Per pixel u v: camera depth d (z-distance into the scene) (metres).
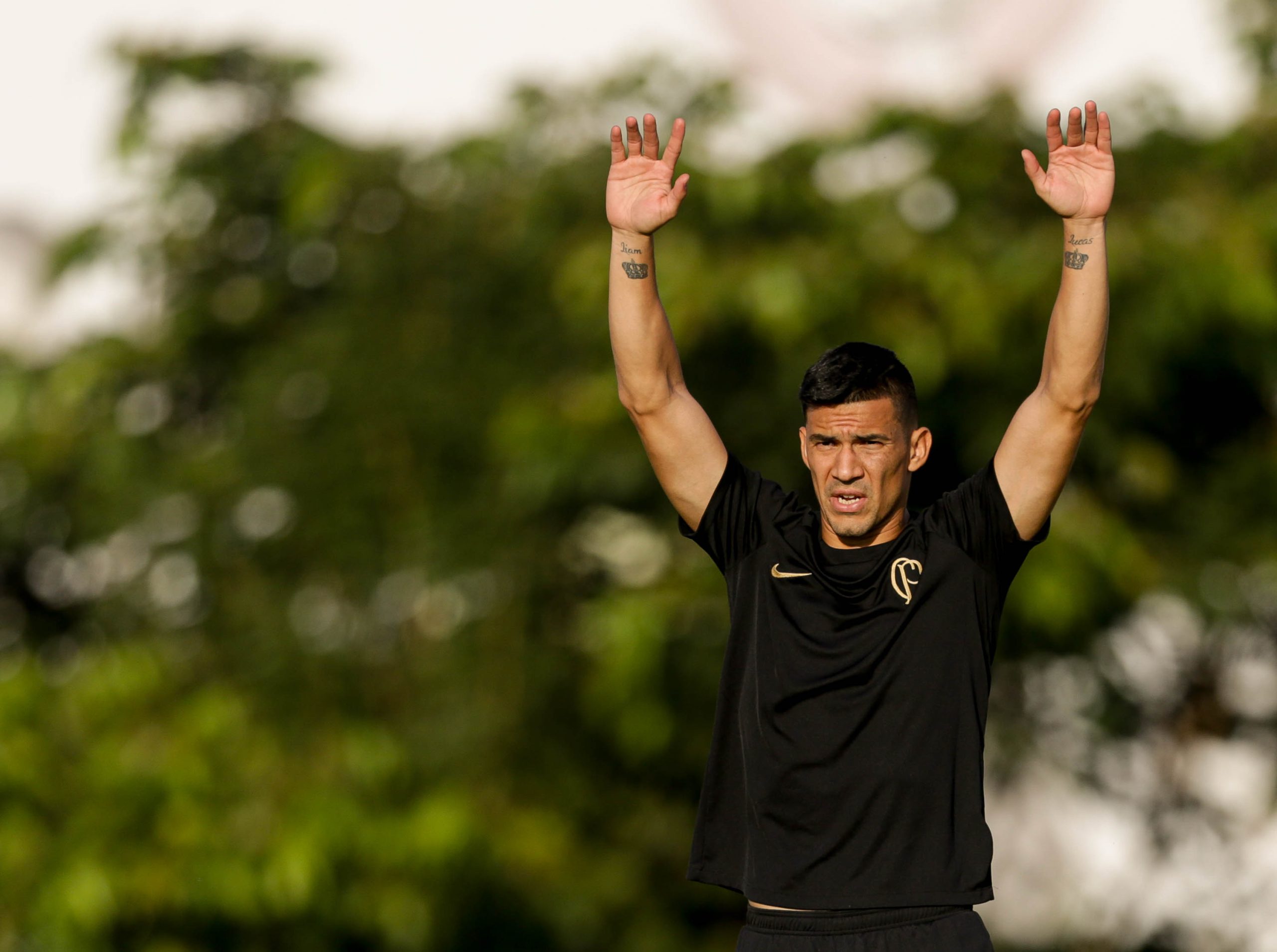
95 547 31.70
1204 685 28.48
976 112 26.55
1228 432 27.98
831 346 23.91
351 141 31.39
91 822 23.98
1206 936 28.91
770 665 10.90
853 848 10.52
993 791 28.97
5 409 30.58
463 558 28.92
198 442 31.95
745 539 11.48
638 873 27.02
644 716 24.56
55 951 23.23
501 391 29.53
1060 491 10.95
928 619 10.76
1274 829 29.05
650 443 11.69
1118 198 25.84
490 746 27.77
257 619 30.03
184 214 32.12
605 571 29.14
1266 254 24.34
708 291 23.66
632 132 11.54
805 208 25.33
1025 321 24.00
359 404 30.16
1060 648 25.45
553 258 28.30
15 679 26.09
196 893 23.61
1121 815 29.25
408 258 30.50
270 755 25.78
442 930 24.95
